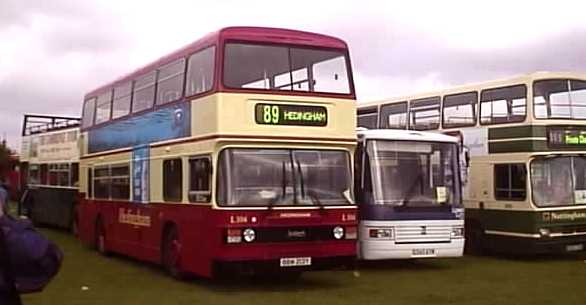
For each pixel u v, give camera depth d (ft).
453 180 57.06
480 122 67.26
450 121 70.54
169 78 52.44
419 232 54.85
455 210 56.39
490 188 66.03
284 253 43.65
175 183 50.14
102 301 41.68
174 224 50.52
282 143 44.68
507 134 64.34
